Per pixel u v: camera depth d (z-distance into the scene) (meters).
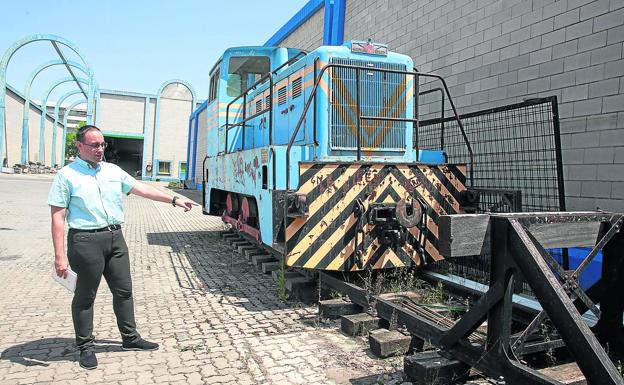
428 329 3.11
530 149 5.36
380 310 3.73
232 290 5.30
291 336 3.86
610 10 4.53
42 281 5.66
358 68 4.58
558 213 2.65
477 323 2.64
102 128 33.38
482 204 5.39
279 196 4.53
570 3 4.95
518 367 2.34
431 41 7.13
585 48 4.79
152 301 4.89
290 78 5.67
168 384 3.03
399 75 5.14
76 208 3.33
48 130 47.06
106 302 4.84
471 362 2.66
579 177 4.83
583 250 4.60
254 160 5.35
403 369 3.17
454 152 6.61
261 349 3.58
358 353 3.49
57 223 3.27
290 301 4.85
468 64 6.38
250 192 5.52
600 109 4.62
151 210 14.72
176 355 3.50
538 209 5.25
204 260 6.96
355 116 4.93
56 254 3.26
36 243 8.15
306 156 4.76
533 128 5.32
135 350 3.59
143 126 34.34
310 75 5.06
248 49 7.57
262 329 4.04
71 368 3.28
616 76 4.48
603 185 4.59
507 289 2.43
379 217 4.48
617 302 2.88
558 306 2.10
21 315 4.41
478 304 2.59
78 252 3.28
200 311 4.55
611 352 2.88
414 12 7.50
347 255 4.46
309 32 11.62
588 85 4.75
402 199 4.60
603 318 2.95
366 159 4.99
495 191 4.85
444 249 2.46
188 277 5.92
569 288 2.59
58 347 3.66
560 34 5.06
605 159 4.57
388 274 4.86
